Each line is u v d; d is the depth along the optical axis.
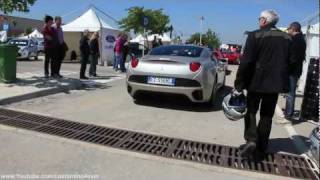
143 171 5.31
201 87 9.05
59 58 13.36
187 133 7.32
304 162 6.04
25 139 6.39
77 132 6.97
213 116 8.87
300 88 14.04
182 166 5.60
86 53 14.28
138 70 9.29
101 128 7.30
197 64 9.05
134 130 7.28
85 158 5.67
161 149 6.29
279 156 6.24
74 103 9.59
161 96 9.29
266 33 5.75
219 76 10.95
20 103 9.20
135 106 9.52
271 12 5.86
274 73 5.69
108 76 16.11
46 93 10.52
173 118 8.48
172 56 9.43
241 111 6.01
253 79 5.79
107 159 5.69
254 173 5.48
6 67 11.11
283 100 12.16
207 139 6.98
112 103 9.79
